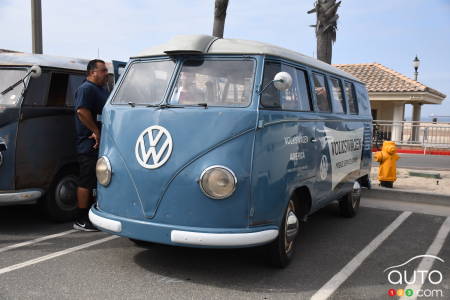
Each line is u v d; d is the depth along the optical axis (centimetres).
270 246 457
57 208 636
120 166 436
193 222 404
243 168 403
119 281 432
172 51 459
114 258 498
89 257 500
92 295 398
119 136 444
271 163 428
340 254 539
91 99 558
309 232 642
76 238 573
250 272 464
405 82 1858
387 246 576
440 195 827
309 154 514
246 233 400
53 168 614
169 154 412
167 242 406
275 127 436
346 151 667
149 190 417
